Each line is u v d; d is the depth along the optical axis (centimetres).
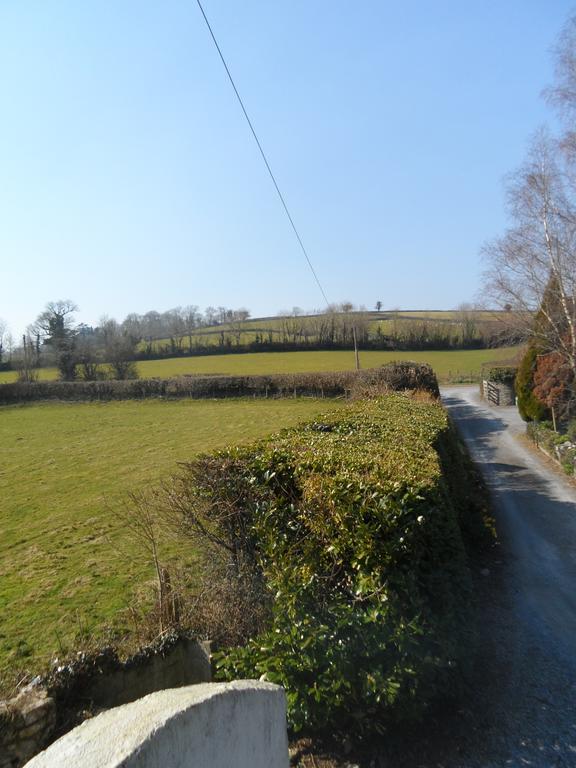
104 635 599
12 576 920
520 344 2322
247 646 436
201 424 2902
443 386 4956
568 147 1848
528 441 2020
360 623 394
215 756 178
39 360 5578
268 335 7331
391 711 398
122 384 4016
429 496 454
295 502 532
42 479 1736
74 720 378
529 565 802
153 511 816
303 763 385
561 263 1888
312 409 3244
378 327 6856
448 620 429
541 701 455
